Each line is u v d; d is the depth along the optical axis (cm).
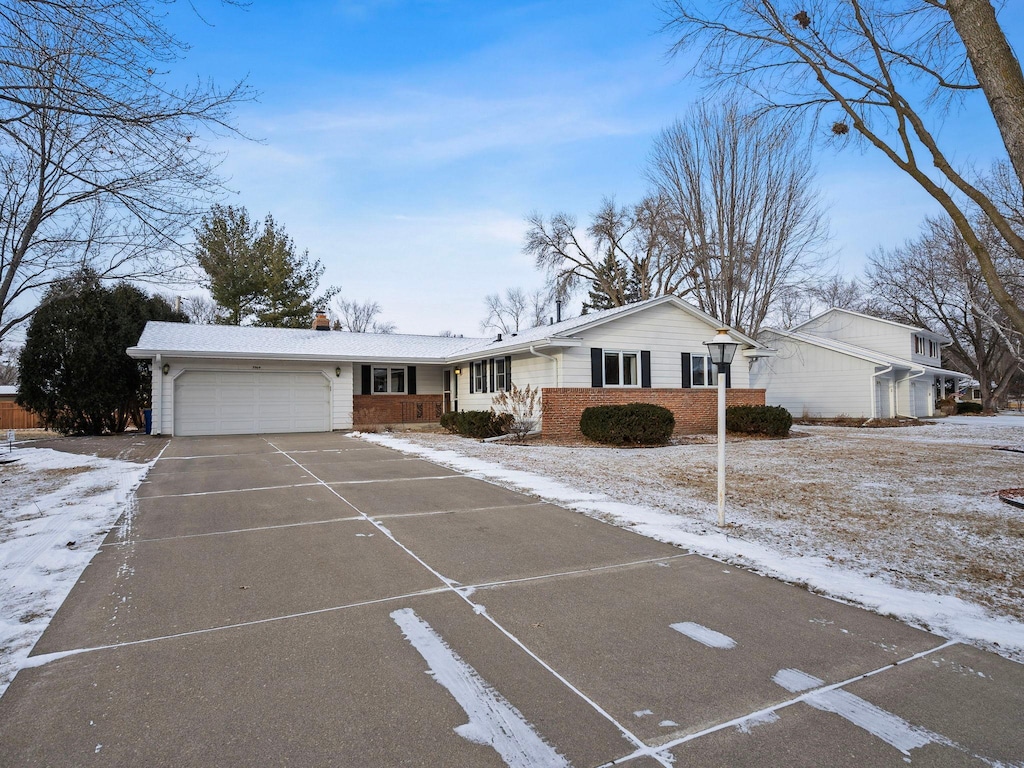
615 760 259
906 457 1304
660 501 804
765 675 337
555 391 1684
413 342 2498
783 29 795
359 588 471
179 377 1855
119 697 307
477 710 298
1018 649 369
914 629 400
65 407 2002
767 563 535
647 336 1862
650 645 375
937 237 2845
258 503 783
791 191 2439
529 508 761
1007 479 1002
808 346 2822
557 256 3978
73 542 590
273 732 278
